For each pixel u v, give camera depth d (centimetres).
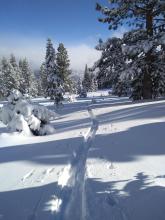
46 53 4356
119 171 572
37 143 982
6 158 774
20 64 8588
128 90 2392
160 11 2077
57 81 4244
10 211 429
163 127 928
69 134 1095
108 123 1211
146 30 2123
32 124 1207
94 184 509
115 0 2128
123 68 2138
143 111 1340
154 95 2350
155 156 652
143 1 2055
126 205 425
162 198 435
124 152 709
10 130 1204
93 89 11156
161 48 1994
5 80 7375
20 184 544
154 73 2100
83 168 620
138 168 584
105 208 422
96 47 2250
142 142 784
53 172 604
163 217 385
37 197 473
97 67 2297
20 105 1241
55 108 3862
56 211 423
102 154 710
